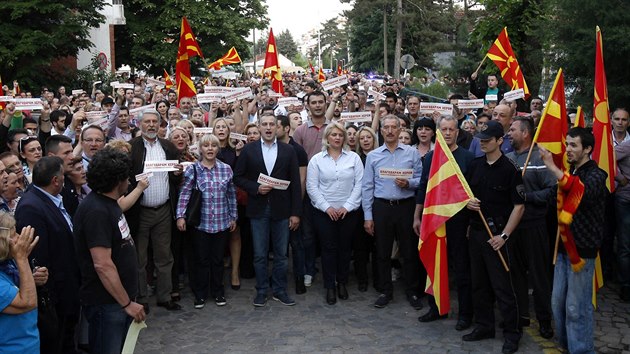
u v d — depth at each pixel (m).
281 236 6.73
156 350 5.59
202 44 35.44
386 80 27.58
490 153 5.48
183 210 6.52
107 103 11.05
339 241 6.91
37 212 4.39
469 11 31.22
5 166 5.28
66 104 13.95
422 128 7.08
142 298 6.47
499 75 16.53
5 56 23.94
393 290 7.26
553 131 5.58
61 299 4.52
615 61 8.41
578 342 4.96
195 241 6.63
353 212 6.82
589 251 4.88
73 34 26.17
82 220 4.09
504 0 15.59
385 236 6.64
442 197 5.74
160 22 34.47
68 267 4.54
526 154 5.97
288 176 6.77
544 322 5.75
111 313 4.17
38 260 4.34
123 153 4.21
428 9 43.56
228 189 6.77
